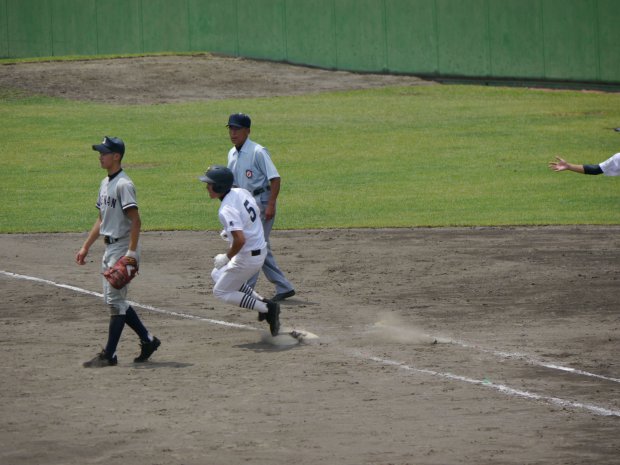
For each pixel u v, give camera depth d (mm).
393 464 24547
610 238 63156
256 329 41062
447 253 58781
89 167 98812
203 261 57438
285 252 60188
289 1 164000
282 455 25266
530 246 60688
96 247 62844
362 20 159125
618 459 24812
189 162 101312
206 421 28281
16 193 86062
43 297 48062
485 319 42250
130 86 146125
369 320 42344
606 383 32156
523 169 94312
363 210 76812
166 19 171250
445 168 95875
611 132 112000
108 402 30344
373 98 139625
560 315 42812
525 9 144500
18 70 153375
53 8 178500
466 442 26219
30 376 33688
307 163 100000
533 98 137125
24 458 25172
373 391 31375
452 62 152250
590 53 139625
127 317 35344
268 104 135500
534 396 30656
